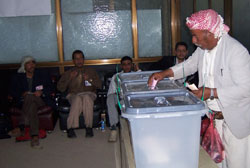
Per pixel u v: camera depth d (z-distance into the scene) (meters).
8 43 4.28
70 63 4.36
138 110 1.11
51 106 3.65
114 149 3.10
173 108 1.12
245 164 1.71
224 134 1.69
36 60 4.36
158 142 1.16
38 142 3.27
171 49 4.50
